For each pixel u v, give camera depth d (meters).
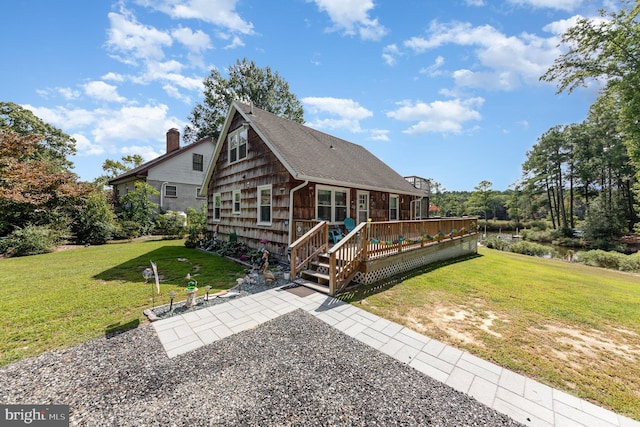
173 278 5.85
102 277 5.87
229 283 5.50
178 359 2.72
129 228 13.52
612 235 19.77
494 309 4.36
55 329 3.36
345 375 2.49
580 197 26.86
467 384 2.40
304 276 5.82
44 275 6.04
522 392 2.31
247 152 9.19
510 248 16.67
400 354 2.88
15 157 10.48
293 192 7.29
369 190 9.83
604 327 3.76
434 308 4.34
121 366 2.59
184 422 1.92
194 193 17.83
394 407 2.09
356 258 5.49
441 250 8.84
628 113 11.31
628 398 2.27
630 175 21.30
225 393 2.23
